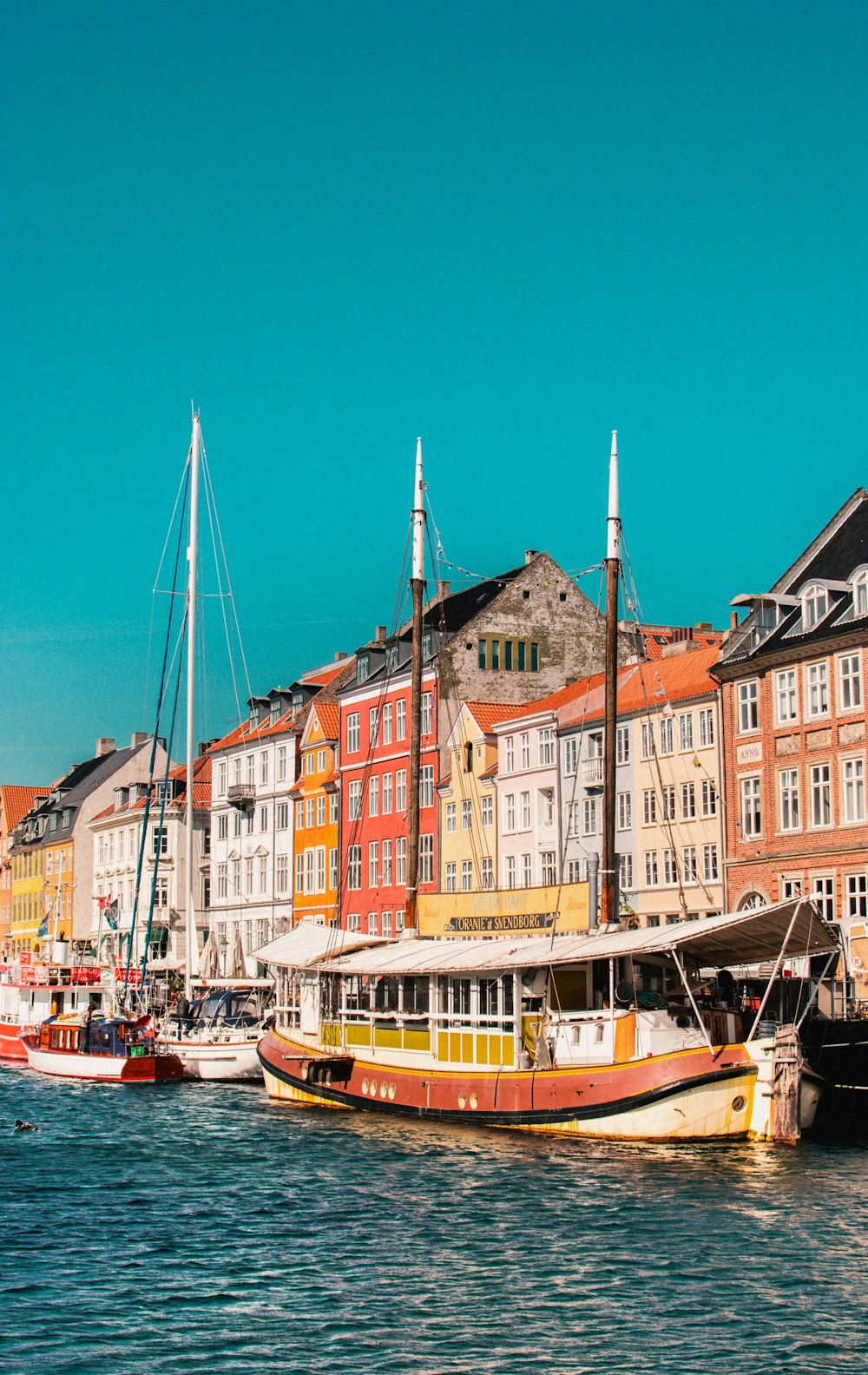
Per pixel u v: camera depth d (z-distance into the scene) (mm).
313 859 102438
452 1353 23406
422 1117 48688
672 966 45281
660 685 71250
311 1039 56812
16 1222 33844
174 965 100188
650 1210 33031
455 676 89312
